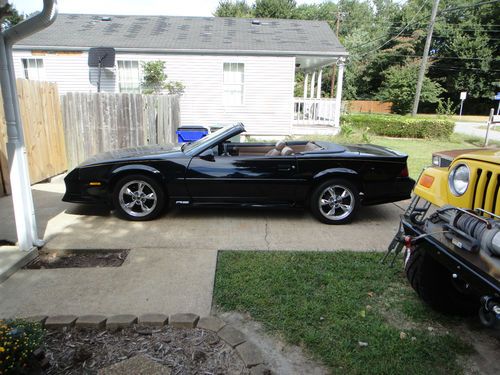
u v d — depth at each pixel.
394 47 42.12
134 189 5.08
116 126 8.83
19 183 3.81
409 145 14.58
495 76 40.03
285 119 14.04
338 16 34.91
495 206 2.43
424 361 2.49
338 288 3.36
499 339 2.77
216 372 2.33
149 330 2.72
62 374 2.27
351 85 44.94
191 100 13.72
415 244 2.71
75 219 5.14
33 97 6.90
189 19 16.69
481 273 2.12
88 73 13.38
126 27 15.14
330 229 4.96
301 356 2.52
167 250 4.15
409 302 3.18
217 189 5.00
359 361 2.46
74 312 2.94
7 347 2.12
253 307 3.03
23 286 3.35
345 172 4.94
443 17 40.56
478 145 15.23
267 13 41.84
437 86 39.19
